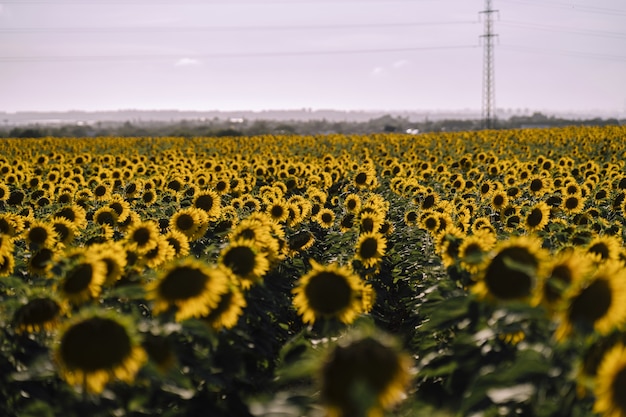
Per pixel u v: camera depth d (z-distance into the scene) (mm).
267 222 10383
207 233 12477
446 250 7473
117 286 6371
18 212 15227
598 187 19500
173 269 5484
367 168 28312
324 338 6047
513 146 47688
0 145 56250
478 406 4875
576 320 4492
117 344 4344
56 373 5176
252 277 6953
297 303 6199
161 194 19281
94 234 11492
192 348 5707
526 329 5055
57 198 18125
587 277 5020
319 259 12617
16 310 5656
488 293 5355
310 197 18250
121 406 5270
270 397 4660
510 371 4809
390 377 3152
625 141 46906
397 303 11453
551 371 4574
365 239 9430
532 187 18281
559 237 10555
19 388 5297
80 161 33938
